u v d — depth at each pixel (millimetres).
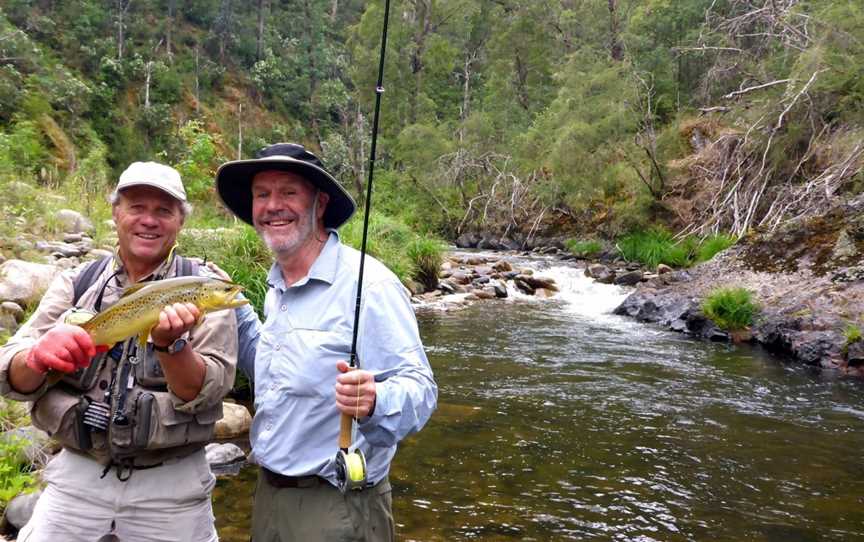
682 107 26516
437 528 4285
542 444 5930
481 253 24047
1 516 3641
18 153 15844
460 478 5117
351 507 2328
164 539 2361
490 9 46094
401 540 4102
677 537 4289
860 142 15758
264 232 2432
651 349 9891
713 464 5559
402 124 39031
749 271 11812
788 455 5785
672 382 8117
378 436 2199
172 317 2082
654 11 30969
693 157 21094
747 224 17672
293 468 2338
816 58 16734
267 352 2432
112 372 2316
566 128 24750
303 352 2334
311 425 2328
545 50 38438
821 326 9508
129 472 2316
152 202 2406
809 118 17828
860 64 16500
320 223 2502
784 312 10219
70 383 2309
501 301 14555
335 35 70750
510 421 6535
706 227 19500
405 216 29969
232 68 56094
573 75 26609
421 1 40031
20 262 6824
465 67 45125
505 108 35938
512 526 4359
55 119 36312
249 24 59188
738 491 5027
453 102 45812
